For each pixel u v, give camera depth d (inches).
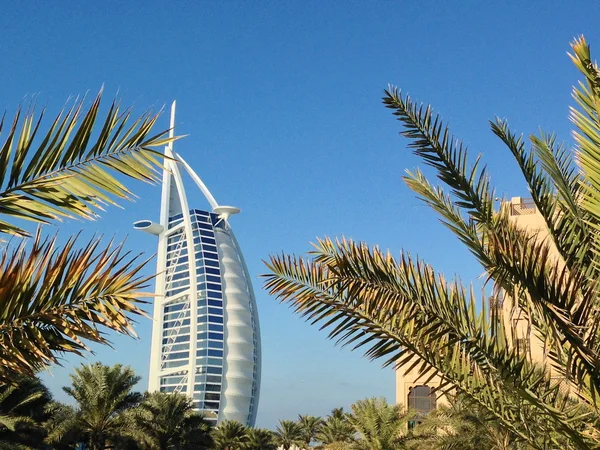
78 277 182.2
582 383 278.2
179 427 2166.6
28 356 175.2
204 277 7027.6
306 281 325.4
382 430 1508.4
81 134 166.9
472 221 321.1
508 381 290.0
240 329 6988.2
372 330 307.4
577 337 229.5
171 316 7037.4
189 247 7091.5
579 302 271.3
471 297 298.7
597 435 292.2
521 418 313.0
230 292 7101.4
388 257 301.1
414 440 1449.3
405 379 2148.1
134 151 171.6
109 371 1812.3
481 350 295.7
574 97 244.2
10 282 172.4
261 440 3575.3
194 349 6732.3
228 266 7214.6
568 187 326.6
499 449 1009.5
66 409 1696.6
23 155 164.4
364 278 296.8
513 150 333.4
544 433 314.5
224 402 6692.9
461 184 322.0
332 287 319.6
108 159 170.6
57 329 179.8
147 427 2042.3
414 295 296.5
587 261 305.0
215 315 6934.1
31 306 178.7
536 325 309.6
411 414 1534.2
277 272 327.3
